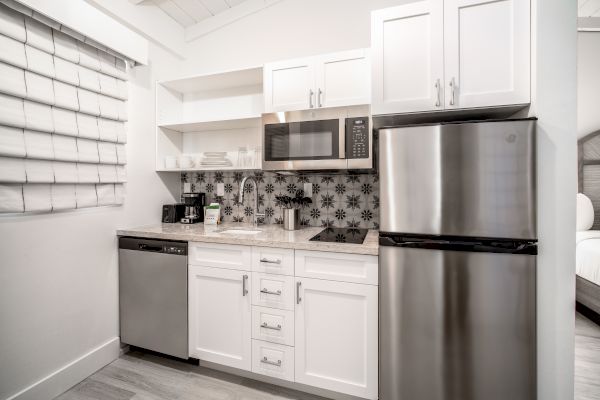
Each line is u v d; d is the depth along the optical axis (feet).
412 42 4.88
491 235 4.06
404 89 4.93
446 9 4.67
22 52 4.59
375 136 6.59
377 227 6.88
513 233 3.99
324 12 7.35
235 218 8.20
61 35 5.13
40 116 4.89
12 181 4.57
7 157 4.52
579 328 7.79
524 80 4.35
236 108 8.10
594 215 10.07
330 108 5.70
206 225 7.44
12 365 4.73
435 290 4.30
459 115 5.16
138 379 5.79
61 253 5.45
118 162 6.37
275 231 6.56
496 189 4.03
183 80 7.55
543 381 4.14
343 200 7.13
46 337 5.20
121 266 6.54
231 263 5.61
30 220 4.98
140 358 6.52
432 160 4.28
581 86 10.14
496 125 4.01
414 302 4.41
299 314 5.16
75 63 5.41
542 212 4.11
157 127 7.68
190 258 5.92
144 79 7.31
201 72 8.46
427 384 4.37
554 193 4.08
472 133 4.10
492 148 4.03
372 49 5.08
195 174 8.57
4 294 4.64
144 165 7.32
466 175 4.13
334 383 4.97
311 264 5.08
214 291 5.76
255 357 5.48
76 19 5.16
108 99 6.14
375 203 6.89
